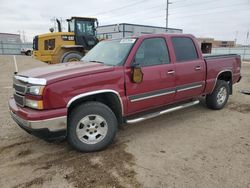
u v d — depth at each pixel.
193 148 3.96
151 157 3.66
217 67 5.64
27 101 3.43
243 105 6.57
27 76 3.59
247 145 4.07
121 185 2.97
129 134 4.55
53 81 3.31
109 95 3.94
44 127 3.28
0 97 7.44
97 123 3.78
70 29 13.86
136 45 4.18
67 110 3.43
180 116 5.59
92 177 3.14
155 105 4.53
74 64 4.30
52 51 13.20
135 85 4.08
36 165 3.45
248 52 34.66
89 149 3.76
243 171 3.27
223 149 3.92
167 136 4.46
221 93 6.00
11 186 2.98
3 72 14.48
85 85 3.54
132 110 4.18
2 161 3.56
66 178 3.13
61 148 3.96
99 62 4.38
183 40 5.00
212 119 5.39
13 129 4.76
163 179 3.09
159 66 4.40
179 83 4.78
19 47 46.94
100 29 27.39
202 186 2.95
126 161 3.54
